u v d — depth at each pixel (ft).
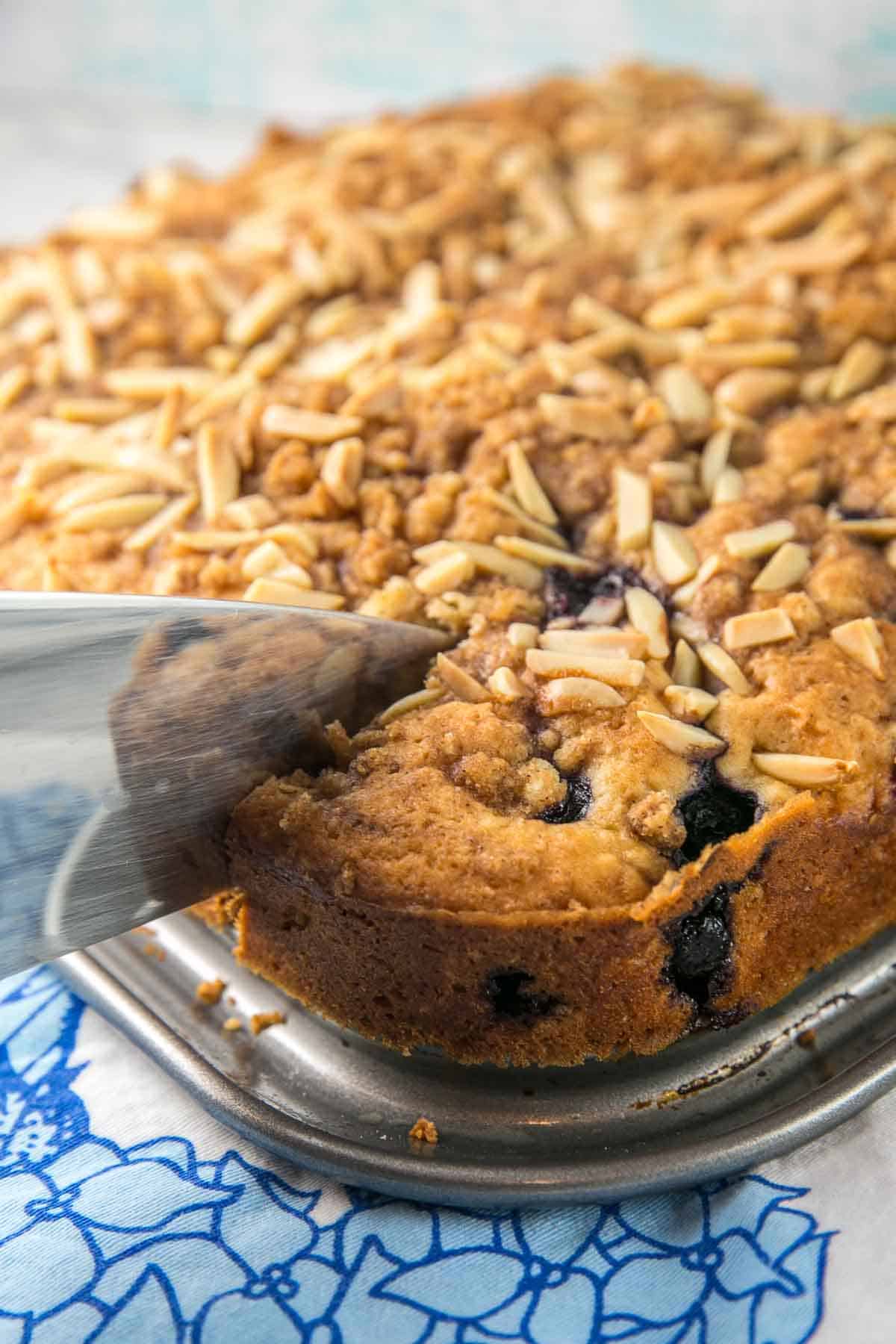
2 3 2.48
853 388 1.58
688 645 1.41
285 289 1.70
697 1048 1.35
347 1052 1.36
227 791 1.35
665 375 1.59
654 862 1.31
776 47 2.36
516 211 1.81
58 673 1.25
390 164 1.87
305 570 1.45
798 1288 1.23
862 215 1.74
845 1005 1.37
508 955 1.30
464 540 1.47
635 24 2.40
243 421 1.55
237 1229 1.26
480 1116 1.32
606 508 1.50
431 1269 1.25
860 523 1.48
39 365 1.69
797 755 1.35
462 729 1.36
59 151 2.29
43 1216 1.27
